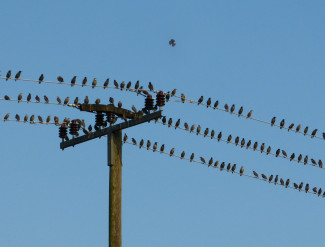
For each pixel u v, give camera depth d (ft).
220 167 108.58
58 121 88.33
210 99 106.11
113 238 80.69
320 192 114.83
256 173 113.39
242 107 105.81
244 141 108.58
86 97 92.53
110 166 82.79
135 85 95.66
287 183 113.60
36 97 92.84
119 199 82.02
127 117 85.05
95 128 85.40
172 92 95.86
